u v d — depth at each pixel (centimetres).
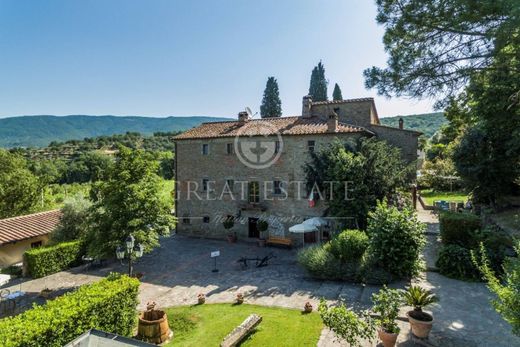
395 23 1272
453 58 1244
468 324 959
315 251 1591
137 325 1111
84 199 2212
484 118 1708
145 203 1622
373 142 1889
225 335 995
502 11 1000
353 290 1339
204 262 1958
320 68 4828
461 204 2580
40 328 762
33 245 2109
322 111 2519
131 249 1324
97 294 962
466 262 1348
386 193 1741
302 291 1378
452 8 1113
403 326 970
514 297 577
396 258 1360
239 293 1387
